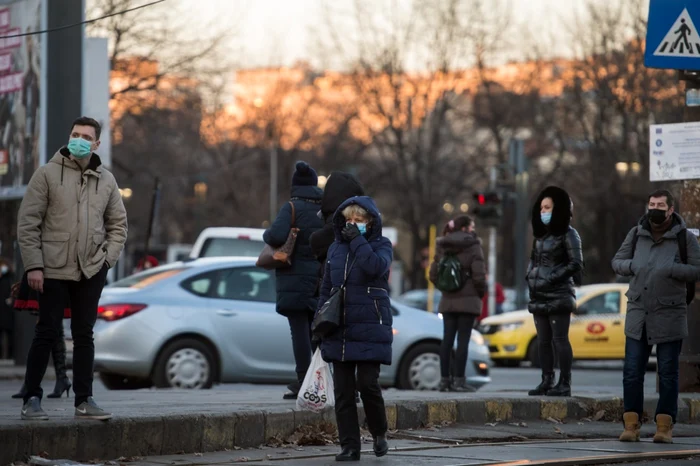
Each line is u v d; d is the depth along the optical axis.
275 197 138.25
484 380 33.88
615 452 19.62
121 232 18.00
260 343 32.53
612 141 95.19
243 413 19.70
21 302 23.14
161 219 143.75
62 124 41.97
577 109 97.44
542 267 25.97
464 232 29.44
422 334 33.25
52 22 41.88
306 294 22.50
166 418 18.50
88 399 17.70
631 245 21.83
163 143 117.44
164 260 91.75
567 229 25.75
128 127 98.69
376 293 17.91
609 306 51.19
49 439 16.95
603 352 50.72
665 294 21.25
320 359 19.11
